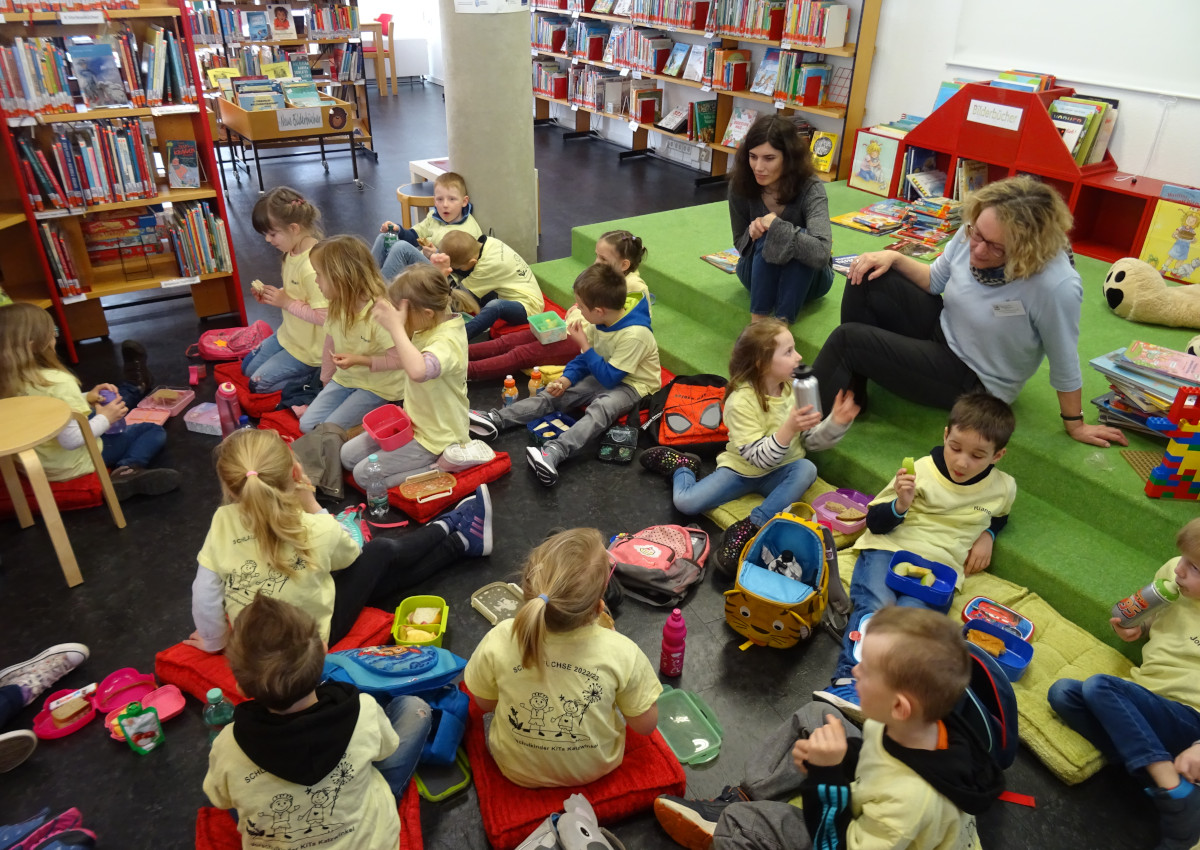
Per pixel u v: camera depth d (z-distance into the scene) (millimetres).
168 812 1950
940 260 2824
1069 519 2625
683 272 4090
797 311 3408
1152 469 2516
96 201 3824
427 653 2109
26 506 2854
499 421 3406
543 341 3709
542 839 1683
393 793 1870
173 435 3438
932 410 2969
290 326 3580
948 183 4656
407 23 10531
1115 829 1937
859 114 5328
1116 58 4078
